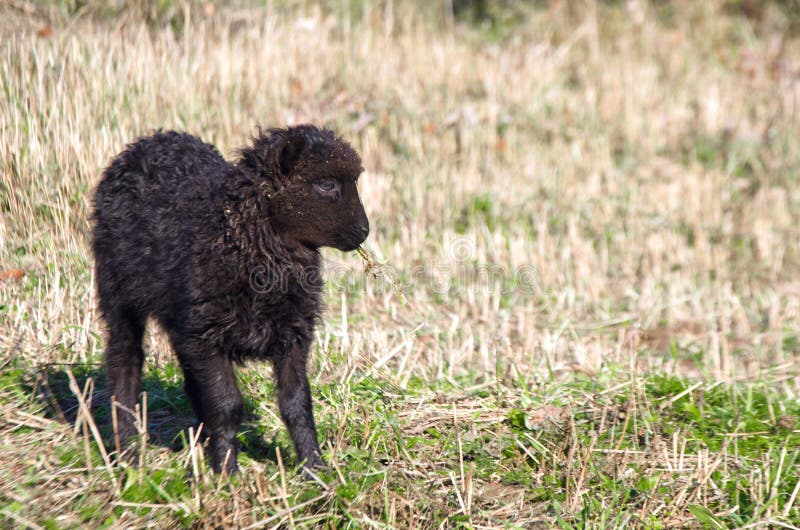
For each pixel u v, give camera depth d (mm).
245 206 9133
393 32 28688
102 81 16672
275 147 9180
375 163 20047
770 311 16688
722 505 9508
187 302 9102
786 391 13000
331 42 25000
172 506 8656
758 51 31219
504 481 9922
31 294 13055
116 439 9477
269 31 21953
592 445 9984
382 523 8617
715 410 11867
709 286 17797
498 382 12000
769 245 19703
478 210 19516
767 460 10227
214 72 19094
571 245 18797
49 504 8719
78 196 14734
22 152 14922
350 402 11289
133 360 10609
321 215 9359
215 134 17688
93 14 20281
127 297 10289
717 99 26141
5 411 10484
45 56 16641
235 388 9438
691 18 33812
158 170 10227
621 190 21422
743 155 23812
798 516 9289
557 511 9117
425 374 12859
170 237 9523
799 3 34250
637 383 12172
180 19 21219
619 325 15977
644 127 24438
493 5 33031
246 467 9703
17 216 14430
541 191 20703
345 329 13180
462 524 8852
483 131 22438
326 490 9086
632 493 9609
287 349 9625
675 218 20578
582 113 24562
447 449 10398
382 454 10195
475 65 26312
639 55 30453
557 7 32781
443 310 15922
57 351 12055
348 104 21297
